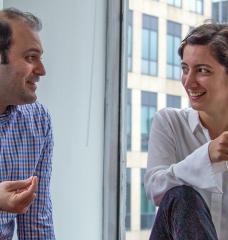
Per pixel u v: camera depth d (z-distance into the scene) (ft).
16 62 4.98
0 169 5.16
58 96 7.14
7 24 5.02
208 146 4.47
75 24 7.25
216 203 4.90
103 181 7.54
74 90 7.25
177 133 5.20
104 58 7.52
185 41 4.80
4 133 5.24
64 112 7.17
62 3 7.16
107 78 7.51
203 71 4.66
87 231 7.39
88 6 7.34
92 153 7.42
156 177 4.76
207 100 4.70
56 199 7.10
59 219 7.13
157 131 5.19
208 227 4.15
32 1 7.01
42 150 5.56
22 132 5.37
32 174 5.41
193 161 4.50
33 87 5.14
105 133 7.54
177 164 4.65
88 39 7.36
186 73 4.79
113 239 7.50
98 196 7.50
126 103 7.61
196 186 4.54
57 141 7.11
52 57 7.08
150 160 5.08
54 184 7.08
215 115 4.90
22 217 5.47
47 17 7.07
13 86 5.02
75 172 7.26
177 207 4.22
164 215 4.34
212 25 4.79
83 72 7.31
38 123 5.50
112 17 7.48
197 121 5.12
